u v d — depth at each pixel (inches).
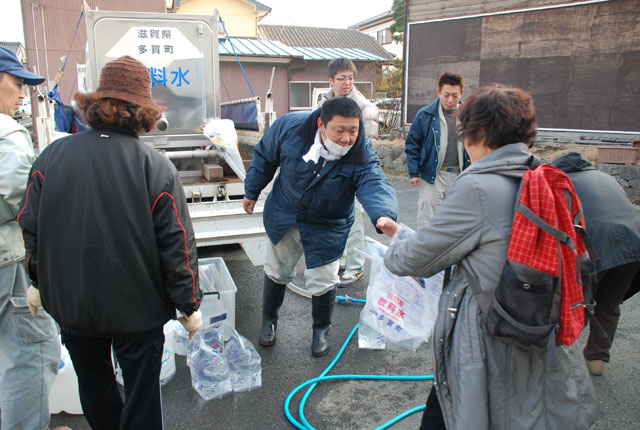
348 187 105.0
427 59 386.0
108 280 64.7
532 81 331.3
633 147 279.6
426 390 107.4
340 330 134.3
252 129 208.5
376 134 160.2
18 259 75.9
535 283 54.0
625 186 277.9
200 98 171.9
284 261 117.4
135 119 67.3
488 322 57.5
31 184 66.6
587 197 97.2
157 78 165.2
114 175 64.7
